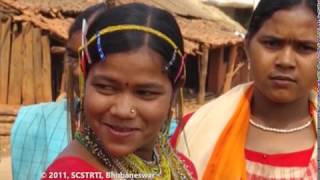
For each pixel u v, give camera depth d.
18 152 2.44
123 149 1.43
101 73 1.39
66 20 14.20
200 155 2.04
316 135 1.99
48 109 2.45
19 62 13.60
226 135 2.05
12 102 13.52
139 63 1.38
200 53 15.90
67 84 1.76
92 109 1.42
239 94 2.12
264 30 1.91
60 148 2.38
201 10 19.61
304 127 2.02
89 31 1.43
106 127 1.42
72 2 14.79
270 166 1.99
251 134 2.06
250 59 2.00
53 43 14.15
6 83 13.53
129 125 1.41
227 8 26.58
